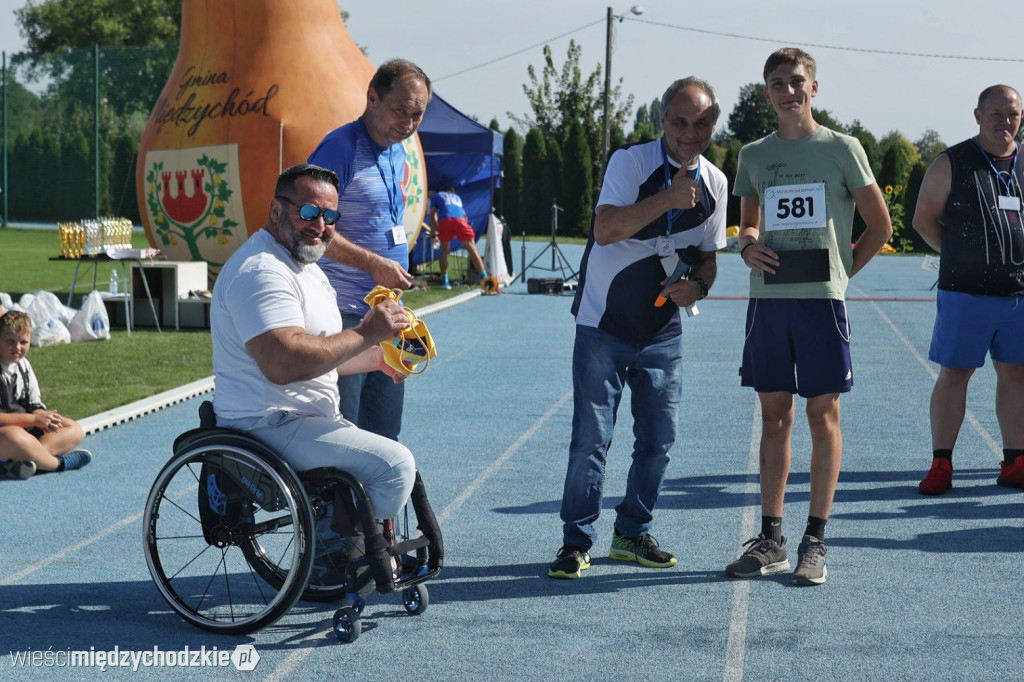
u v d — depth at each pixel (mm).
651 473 4750
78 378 9578
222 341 3998
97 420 7711
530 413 8367
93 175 37688
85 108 37969
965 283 5910
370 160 4695
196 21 15469
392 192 4789
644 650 3779
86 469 6551
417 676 3566
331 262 4664
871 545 5031
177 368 10188
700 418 8242
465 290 18641
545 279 18891
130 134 37844
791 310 4574
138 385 9242
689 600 4312
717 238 4707
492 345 12336
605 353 4621
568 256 30297
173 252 15625
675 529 5344
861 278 23703
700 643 3844
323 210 3943
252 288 3859
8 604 4258
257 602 4305
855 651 3758
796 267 4562
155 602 4312
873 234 4652
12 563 4770
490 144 19125
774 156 4656
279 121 14680
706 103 4355
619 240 4422
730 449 7176
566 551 4652
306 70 14984
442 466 6656
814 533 4582
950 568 4684
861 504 5777
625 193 4488
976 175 5938
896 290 20438
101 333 12195
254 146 14672
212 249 15188
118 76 37938
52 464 6398
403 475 3992
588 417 4637
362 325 3926
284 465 3811
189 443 3988
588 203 43281
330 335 4047
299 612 4230
